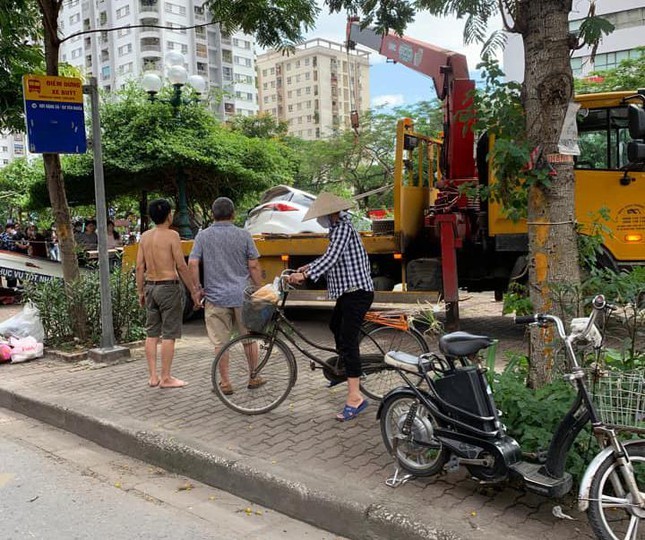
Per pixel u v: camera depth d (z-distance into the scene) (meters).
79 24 89.38
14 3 7.91
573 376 3.15
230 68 91.12
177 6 84.25
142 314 8.48
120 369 7.17
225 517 3.91
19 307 14.17
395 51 9.24
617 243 7.41
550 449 3.26
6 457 4.97
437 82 8.66
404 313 5.72
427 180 9.30
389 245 8.57
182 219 14.52
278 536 3.65
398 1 5.42
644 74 20.44
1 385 6.58
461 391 3.62
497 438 3.49
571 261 4.33
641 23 29.72
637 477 3.15
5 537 3.62
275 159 16.14
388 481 3.85
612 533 3.01
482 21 4.69
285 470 4.11
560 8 4.20
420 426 3.83
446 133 8.71
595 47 4.43
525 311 4.47
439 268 8.34
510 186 4.58
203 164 14.09
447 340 3.63
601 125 7.45
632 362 3.80
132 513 3.95
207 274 5.75
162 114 14.20
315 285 9.40
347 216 5.00
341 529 3.65
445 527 3.27
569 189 4.32
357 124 11.23
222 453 4.45
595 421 3.08
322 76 104.19
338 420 5.08
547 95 4.23
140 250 6.32
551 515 3.39
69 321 8.25
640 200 7.37
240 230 5.84
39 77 7.00
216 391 5.46
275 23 7.42
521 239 7.77
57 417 5.76
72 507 4.04
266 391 5.46
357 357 5.01
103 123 13.92
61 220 8.23
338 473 4.07
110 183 14.94
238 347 5.53
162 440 4.79
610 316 3.94
